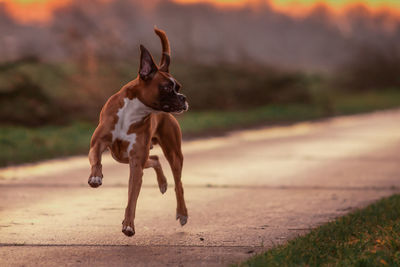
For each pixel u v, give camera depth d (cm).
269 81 3059
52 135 1783
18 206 934
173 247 713
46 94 2070
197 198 1032
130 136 713
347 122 2675
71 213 891
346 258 623
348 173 1332
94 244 720
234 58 3070
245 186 1159
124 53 2386
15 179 1183
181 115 2523
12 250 686
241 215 901
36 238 741
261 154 1636
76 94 2139
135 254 680
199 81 2827
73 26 2312
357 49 5112
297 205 981
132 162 715
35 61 2184
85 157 1500
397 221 788
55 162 1413
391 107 3662
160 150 1645
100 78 2219
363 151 1722
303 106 3102
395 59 4978
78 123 2056
